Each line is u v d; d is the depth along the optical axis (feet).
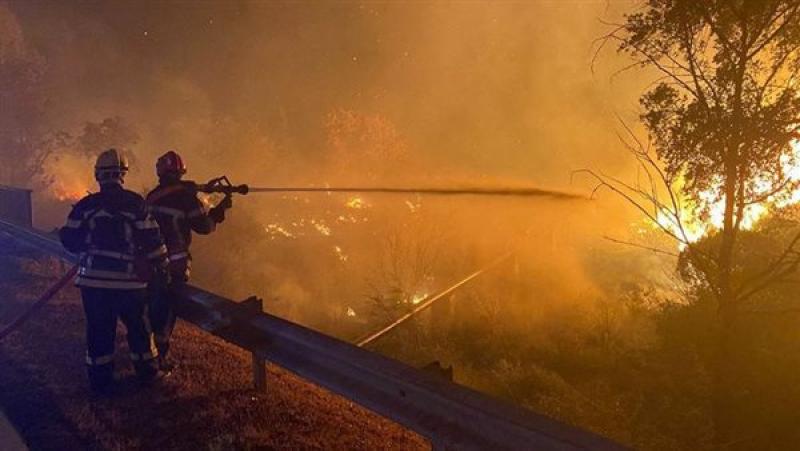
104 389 16.49
